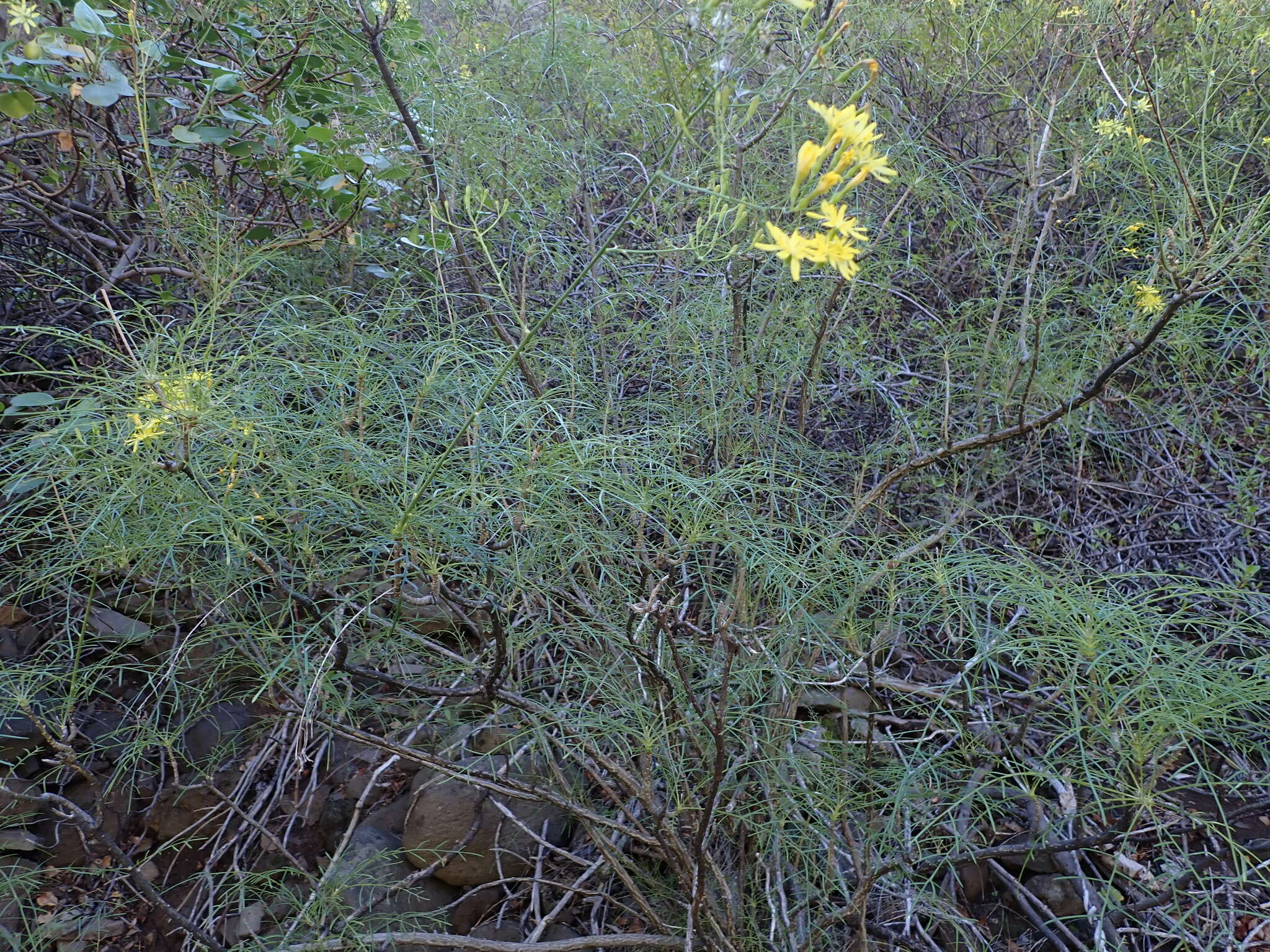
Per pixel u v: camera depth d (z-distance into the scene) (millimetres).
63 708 1798
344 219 2311
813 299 2373
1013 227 2689
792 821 1904
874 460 2301
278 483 1694
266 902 2023
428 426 2070
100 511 1504
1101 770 1765
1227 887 1886
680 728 1795
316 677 1591
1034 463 2654
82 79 2035
